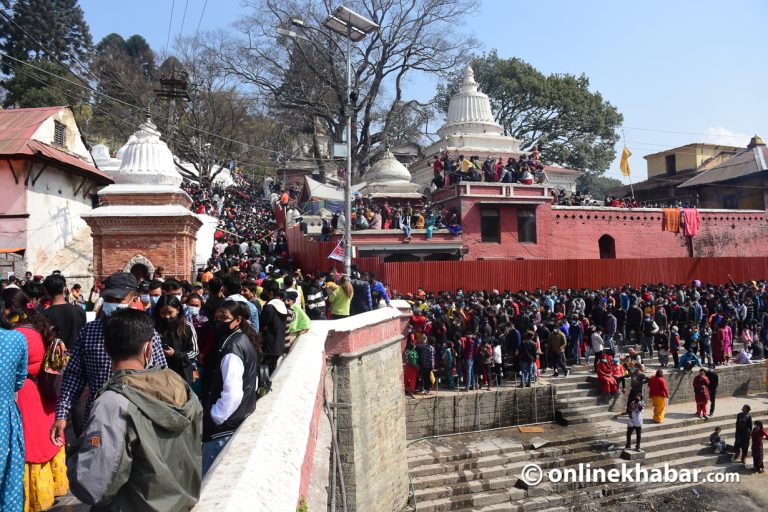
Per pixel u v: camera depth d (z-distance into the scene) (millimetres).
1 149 21234
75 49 66688
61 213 24328
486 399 17906
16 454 3889
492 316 19688
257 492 2947
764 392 23703
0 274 20547
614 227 33938
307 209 36625
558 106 55688
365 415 11570
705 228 36281
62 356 5156
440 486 15055
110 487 2682
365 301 14484
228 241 31375
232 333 5305
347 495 10664
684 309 23500
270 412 4461
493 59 59781
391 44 43938
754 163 41781
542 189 31719
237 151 58969
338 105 46344
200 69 45656
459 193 30031
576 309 22969
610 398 19484
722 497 16172
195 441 3078
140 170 19250
